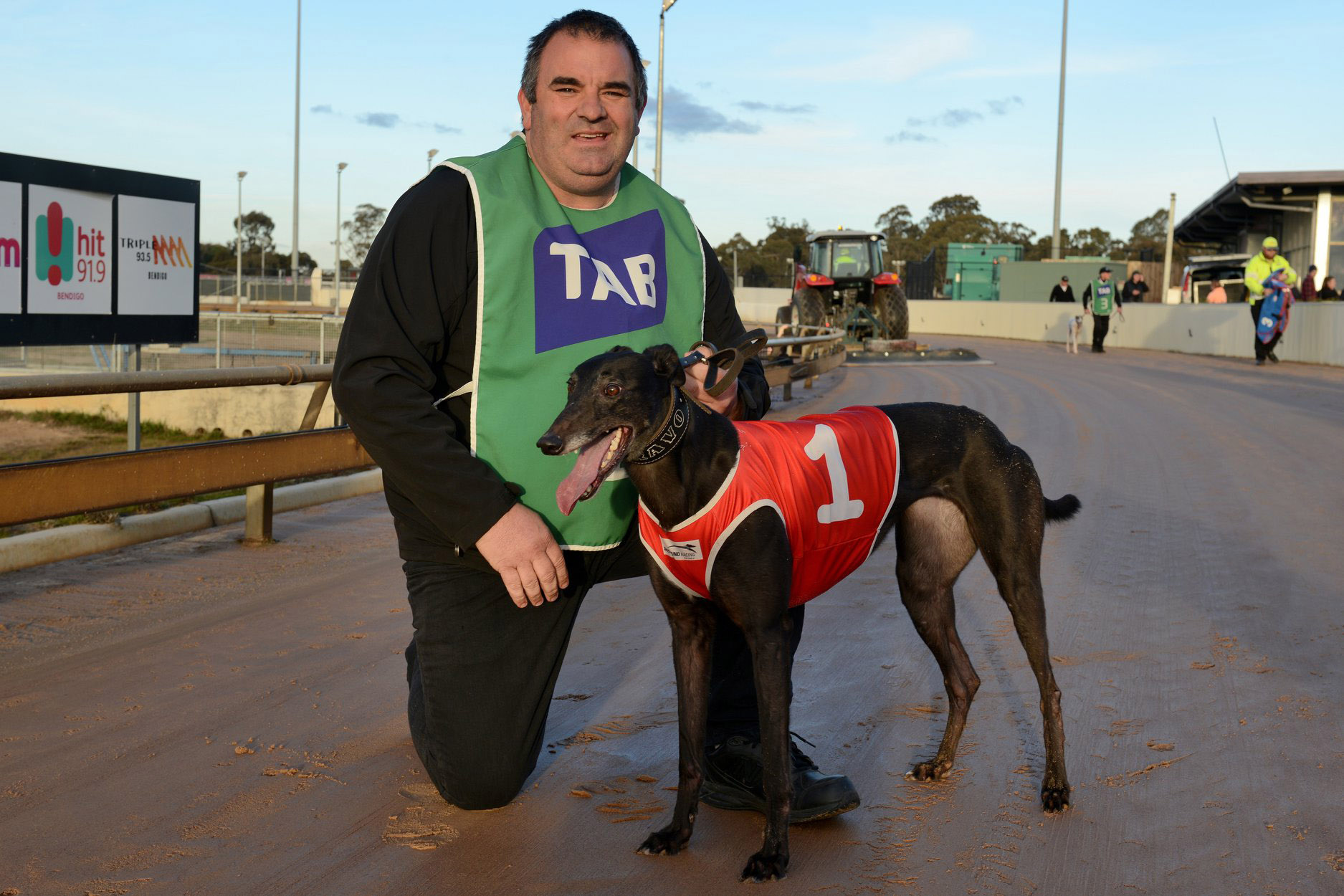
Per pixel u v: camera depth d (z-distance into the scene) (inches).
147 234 314.7
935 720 138.3
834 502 110.8
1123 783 119.0
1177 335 981.8
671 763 125.9
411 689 121.6
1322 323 761.0
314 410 226.8
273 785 117.9
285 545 228.5
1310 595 190.1
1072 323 974.4
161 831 107.0
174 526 228.4
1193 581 201.0
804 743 124.1
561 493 97.7
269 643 164.2
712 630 109.8
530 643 112.9
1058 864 102.1
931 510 125.6
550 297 111.4
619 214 119.9
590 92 109.8
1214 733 132.0
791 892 97.7
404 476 104.9
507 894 97.0
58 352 631.2
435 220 107.7
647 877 100.7
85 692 143.0
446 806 114.3
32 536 199.0
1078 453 356.2
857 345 889.5
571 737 133.3
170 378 186.4
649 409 98.9
